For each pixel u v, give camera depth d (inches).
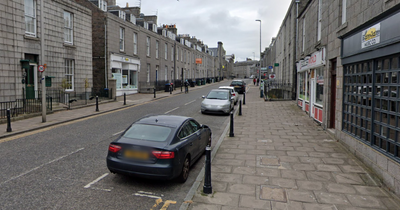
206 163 203.0
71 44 751.1
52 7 671.1
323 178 231.9
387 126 218.2
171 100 935.0
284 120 528.4
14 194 197.6
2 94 532.1
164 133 228.7
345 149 315.9
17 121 484.4
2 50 530.9
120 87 1021.2
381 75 231.6
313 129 435.2
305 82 626.5
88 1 931.3
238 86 1253.1
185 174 232.7
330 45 387.5
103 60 938.7
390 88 216.5
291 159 283.7
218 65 3481.8
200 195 199.9
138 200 194.2
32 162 269.9
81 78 798.5
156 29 1407.5
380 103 234.2
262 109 705.6
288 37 1029.2
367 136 262.7
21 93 572.7
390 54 211.5
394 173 201.0
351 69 306.5
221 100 636.7
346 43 311.3
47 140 361.7
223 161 280.8
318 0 482.0
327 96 413.7
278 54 1482.5
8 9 542.6
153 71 1334.9
